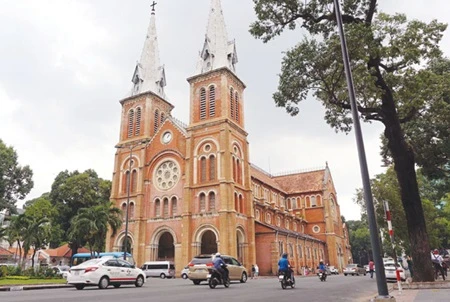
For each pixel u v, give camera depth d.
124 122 58.97
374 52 18.25
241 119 53.81
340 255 76.25
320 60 20.00
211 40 55.62
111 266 20.45
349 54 18.72
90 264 19.83
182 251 45.28
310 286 22.19
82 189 65.44
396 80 20.22
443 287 17.61
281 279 19.48
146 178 52.88
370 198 11.15
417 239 19.69
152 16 67.12
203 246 49.53
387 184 40.81
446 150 26.94
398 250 44.84
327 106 24.17
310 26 21.28
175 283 26.50
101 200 66.69
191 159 49.59
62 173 70.50
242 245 47.19
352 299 13.84
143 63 62.38
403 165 20.62
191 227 46.50
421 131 27.69
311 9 20.62
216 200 45.94
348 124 24.45
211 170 48.06
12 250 77.06
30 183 65.12
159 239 51.56
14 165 63.44
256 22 21.33
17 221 41.78
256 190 63.12
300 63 20.45
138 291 17.06
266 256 49.50
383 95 20.64
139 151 54.81
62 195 65.06
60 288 21.11
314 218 75.06
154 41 64.56
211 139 49.16
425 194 50.97
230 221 44.44
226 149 47.47
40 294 15.20
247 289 19.02
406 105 21.27
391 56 18.66
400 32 19.20
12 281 25.22
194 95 53.06
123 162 56.00
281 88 21.45
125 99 59.75
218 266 20.28
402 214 38.62
